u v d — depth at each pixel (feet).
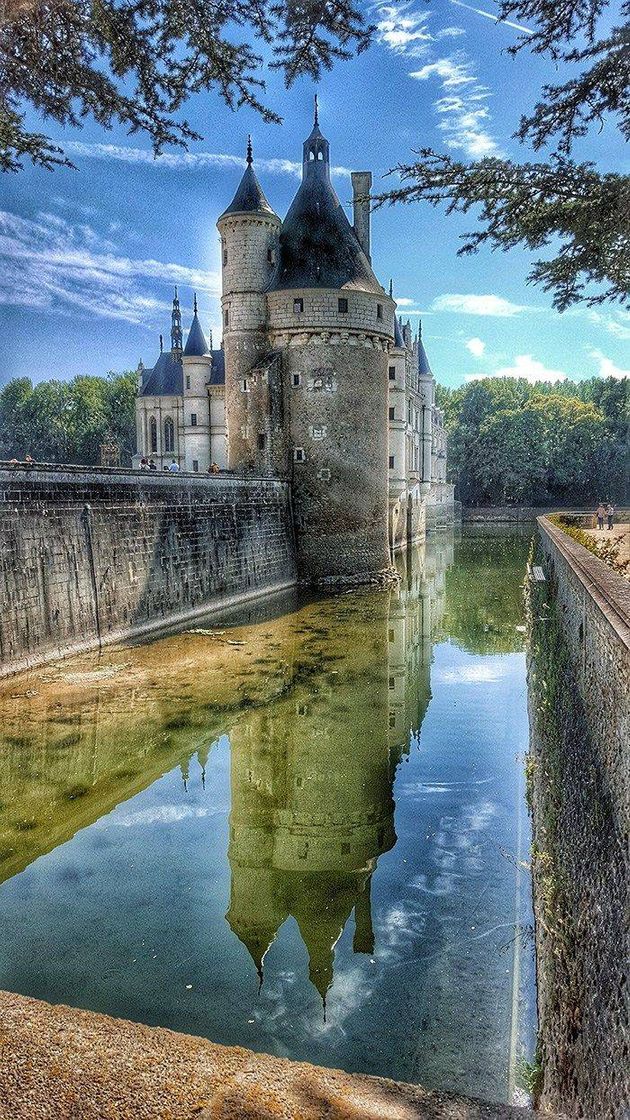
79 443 323.57
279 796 43.52
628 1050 12.69
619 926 14.85
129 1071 8.93
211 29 19.31
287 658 71.00
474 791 43.88
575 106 22.77
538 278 27.22
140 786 43.47
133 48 19.53
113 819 39.29
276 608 99.45
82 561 67.41
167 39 19.70
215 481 95.76
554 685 35.32
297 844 37.17
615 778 17.21
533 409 321.32
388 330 122.93
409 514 202.90
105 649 69.05
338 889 32.73
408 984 25.91
